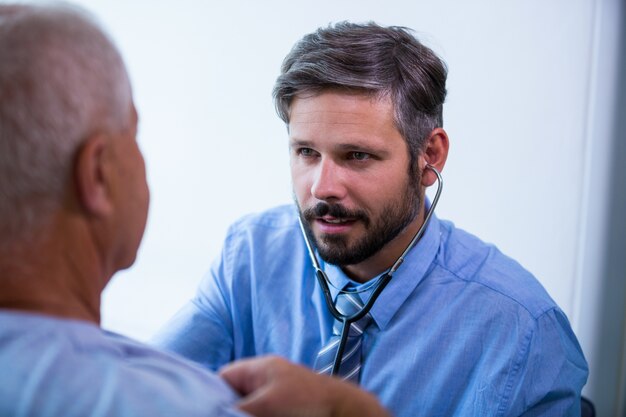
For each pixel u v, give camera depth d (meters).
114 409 0.44
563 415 0.96
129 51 1.76
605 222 1.49
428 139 0.95
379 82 0.86
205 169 1.76
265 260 1.13
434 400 0.97
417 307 1.00
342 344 0.96
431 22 1.51
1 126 0.45
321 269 0.99
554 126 1.48
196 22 1.71
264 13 1.64
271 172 1.71
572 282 1.52
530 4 1.45
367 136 0.86
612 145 1.47
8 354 0.45
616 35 1.44
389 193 0.90
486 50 1.49
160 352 0.54
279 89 0.90
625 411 1.54
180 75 1.74
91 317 0.53
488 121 1.50
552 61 1.46
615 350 1.54
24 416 0.43
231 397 0.52
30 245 0.48
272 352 1.09
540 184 1.50
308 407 0.51
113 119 0.50
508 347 0.95
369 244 0.92
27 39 0.46
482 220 1.54
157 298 1.87
